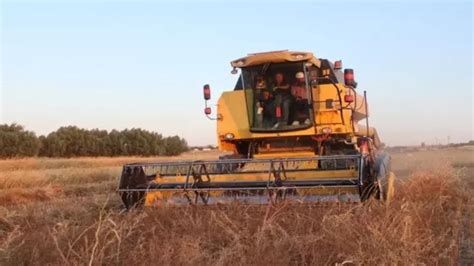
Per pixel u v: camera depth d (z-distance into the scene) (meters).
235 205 7.48
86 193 15.77
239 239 5.68
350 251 5.28
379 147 15.15
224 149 10.97
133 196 8.88
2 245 5.73
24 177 18.23
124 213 8.00
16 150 49.97
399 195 9.68
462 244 6.75
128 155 61.38
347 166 8.41
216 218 6.59
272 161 8.41
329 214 6.55
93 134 60.72
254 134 10.60
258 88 10.66
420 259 5.41
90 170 23.59
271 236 5.98
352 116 10.10
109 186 17.72
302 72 10.38
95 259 5.08
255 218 6.70
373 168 8.23
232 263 5.11
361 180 7.78
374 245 5.23
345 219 6.06
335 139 10.35
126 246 5.65
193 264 5.11
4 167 27.88
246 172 8.72
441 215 8.12
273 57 10.30
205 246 5.95
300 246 5.55
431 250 5.87
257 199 8.16
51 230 6.52
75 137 57.94
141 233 6.14
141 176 9.02
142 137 62.22
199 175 8.82
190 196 8.50
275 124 10.52
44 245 5.69
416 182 10.74
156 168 9.23
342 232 5.75
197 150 69.19
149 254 5.40
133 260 5.27
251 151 10.91
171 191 8.61
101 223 5.92
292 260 5.47
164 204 8.03
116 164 36.12
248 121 10.69
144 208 8.09
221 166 9.05
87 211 9.14
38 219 8.27
